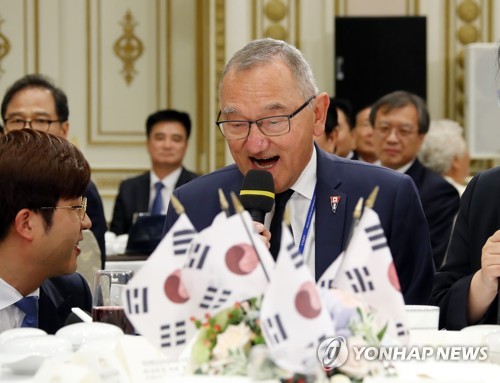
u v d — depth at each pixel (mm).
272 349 1934
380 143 6734
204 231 2074
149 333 2090
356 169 3377
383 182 3359
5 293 3002
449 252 3549
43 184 2930
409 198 3365
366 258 2100
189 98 10695
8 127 5445
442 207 6266
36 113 5379
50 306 3262
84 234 4797
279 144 3021
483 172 3570
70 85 10562
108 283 2809
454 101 9883
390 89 9680
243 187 2725
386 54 9664
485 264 3133
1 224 2949
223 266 2055
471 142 9617
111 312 2781
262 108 2994
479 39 9875
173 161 8375
